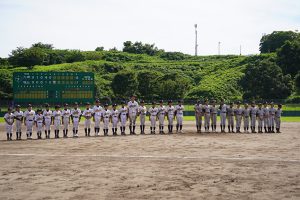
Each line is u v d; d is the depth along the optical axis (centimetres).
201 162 1334
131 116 2392
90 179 1065
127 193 907
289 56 7681
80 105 4150
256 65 6806
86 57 10319
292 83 6769
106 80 7819
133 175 1116
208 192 915
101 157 1452
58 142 1962
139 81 7106
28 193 917
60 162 1346
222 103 2508
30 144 1884
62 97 3822
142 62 10519
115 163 1319
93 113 2342
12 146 1805
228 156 1468
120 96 6844
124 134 2362
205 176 1099
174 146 1772
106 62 9119
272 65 6631
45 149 1689
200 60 11131
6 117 2142
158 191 925
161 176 1100
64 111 2266
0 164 1312
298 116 4356
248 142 1928
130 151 1609
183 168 1223
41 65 9331
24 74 3775
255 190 936
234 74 8219
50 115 2228
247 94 6612
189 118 4109
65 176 1108
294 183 1012
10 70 8088
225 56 11375
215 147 1734
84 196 882
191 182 1022
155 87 7031
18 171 1188
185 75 8906
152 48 12938
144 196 879
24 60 9256
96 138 2153
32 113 2214
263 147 1736
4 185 1002
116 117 2350
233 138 2120
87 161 1363
